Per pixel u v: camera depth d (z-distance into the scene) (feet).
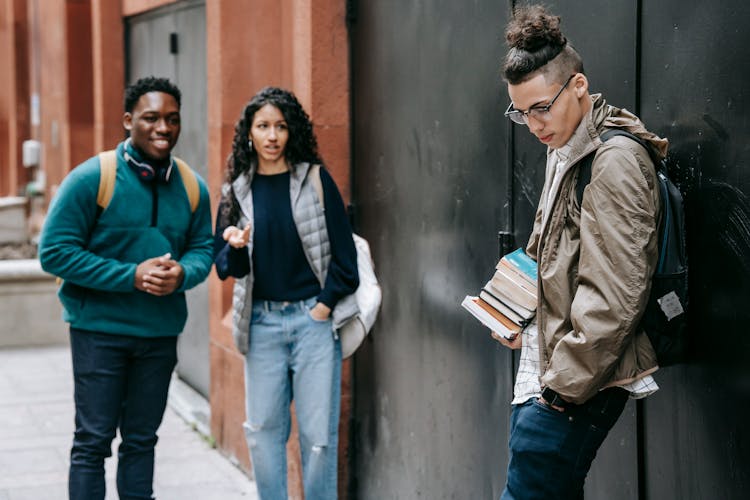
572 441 7.95
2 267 29.73
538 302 8.12
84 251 12.09
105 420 12.30
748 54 7.67
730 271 7.91
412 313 13.84
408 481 14.10
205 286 22.52
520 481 8.20
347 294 12.43
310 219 12.32
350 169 15.65
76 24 35.99
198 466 18.33
